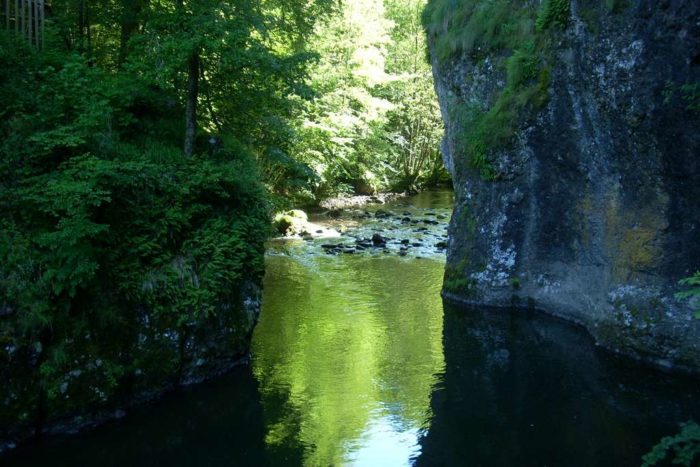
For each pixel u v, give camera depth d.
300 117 24.47
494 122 14.09
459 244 15.22
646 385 9.94
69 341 8.39
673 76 9.64
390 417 9.16
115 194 9.45
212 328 10.19
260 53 11.45
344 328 12.94
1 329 7.77
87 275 8.41
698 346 10.02
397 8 37.72
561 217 13.26
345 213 28.78
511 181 14.03
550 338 12.28
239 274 10.42
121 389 9.02
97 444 8.27
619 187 11.34
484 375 10.59
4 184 8.75
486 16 15.17
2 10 10.93
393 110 36.22
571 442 8.34
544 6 12.56
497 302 14.27
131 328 9.18
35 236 8.47
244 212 11.37
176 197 10.18
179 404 9.43
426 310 14.20
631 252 11.05
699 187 9.83
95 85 10.62
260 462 7.98
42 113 9.49
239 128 14.14
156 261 9.58
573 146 12.52
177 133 12.14
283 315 13.75
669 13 9.52
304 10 15.47
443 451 8.20
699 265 10.12
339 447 8.34
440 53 17.11
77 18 13.44
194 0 11.24
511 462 7.89
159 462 7.92
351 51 32.12
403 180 37.56
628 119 10.43
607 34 10.55
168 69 10.61
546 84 12.80
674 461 6.51
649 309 10.67
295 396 9.82
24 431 8.01
